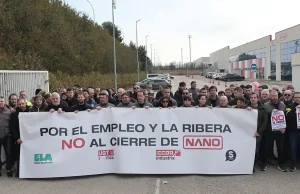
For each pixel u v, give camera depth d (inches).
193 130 289.9
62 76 979.9
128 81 1975.9
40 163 285.1
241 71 3454.7
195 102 402.9
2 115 289.9
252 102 297.7
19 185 269.0
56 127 287.1
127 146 290.2
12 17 883.4
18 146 295.3
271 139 299.0
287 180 271.1
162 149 289.9
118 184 266.7
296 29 2036.2
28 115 286.2
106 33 2066.9
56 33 1064.8
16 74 553.3
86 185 265.9
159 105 341.7
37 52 943.0
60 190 255.3
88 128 289.6
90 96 414.0
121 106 330.0
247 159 288.5
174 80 3011.8
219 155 289.3
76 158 287.4
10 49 843.4
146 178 281.6
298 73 1118.4
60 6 1236.5
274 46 2456.9
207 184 263.4
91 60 1411.2
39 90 446.3
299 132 294.4
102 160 290.7
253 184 261.9
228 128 289.4
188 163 289.9
